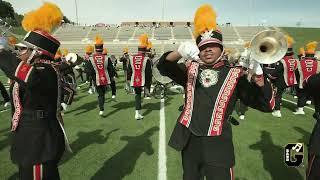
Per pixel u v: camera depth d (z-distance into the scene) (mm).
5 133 7426
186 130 3041
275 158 5785
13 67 2869
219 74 3020
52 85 3105
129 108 10664
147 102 12023
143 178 4895
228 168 2934
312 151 3156
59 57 9805
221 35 3039
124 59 18781
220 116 2947
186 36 51312
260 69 2879
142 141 6758
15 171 5180
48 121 3111
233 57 4781
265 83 2953
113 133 7422
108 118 9086
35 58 3078
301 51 13609
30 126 3027
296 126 8250
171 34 52156
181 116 3088
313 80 3271
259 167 5352
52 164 3137
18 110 3068
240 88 3043
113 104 11469
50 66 3125
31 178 3018
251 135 7312
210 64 3066
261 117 9328
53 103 3156
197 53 2867
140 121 8688
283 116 9570
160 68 3070
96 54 9164
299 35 53250
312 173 3180
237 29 54250
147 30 54500
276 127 8125
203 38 2988
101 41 9219
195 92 3039
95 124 8336
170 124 8336
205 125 2951
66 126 8117
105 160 5629
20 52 3094
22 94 3064
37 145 3008
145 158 5719
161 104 11570
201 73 3043
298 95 9828
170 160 5625
